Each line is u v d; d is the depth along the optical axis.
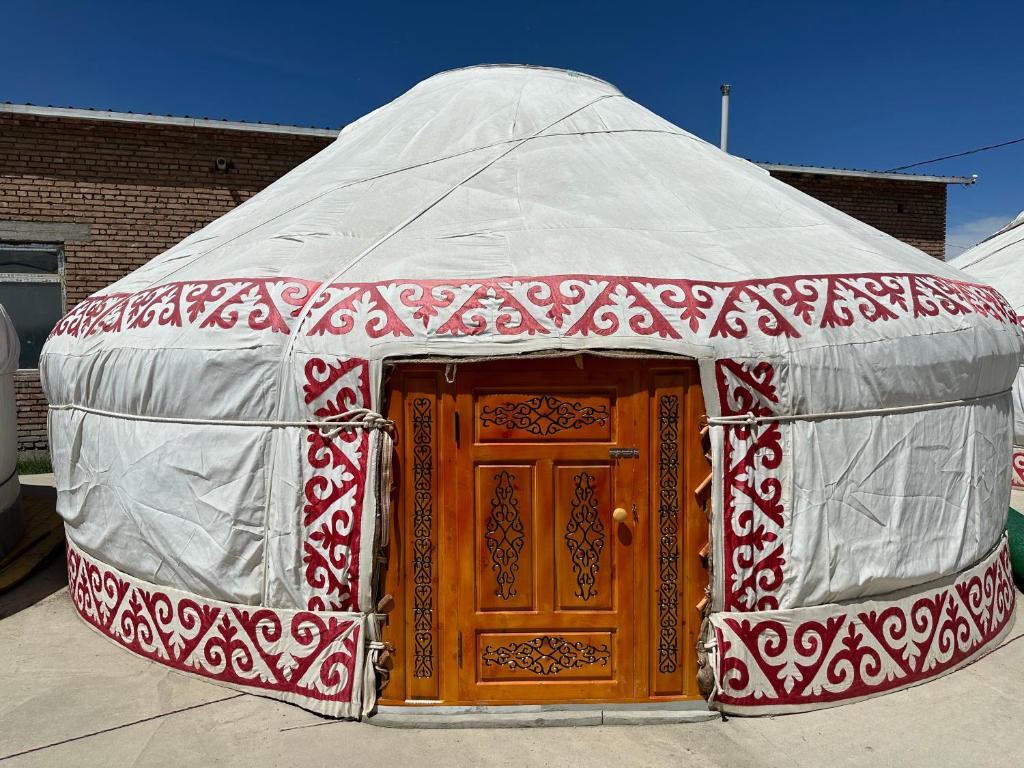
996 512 3.91
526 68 5.37
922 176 11.79
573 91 5.04
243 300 3.32
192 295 3.46
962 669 3.60
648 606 3.21
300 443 3.21
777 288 3.23
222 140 9.15
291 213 4.13
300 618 3.26
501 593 3.20
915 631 3.41
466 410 3.14
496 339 3.03
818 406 3.16
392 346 3.05
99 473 3.79
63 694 3.37
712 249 3.47
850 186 11.83
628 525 3.18
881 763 2.82
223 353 3.26
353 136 5.28
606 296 3.10
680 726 3.09
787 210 3.97
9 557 5.28
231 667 3.39
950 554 3.49
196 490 3.38
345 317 3.15
